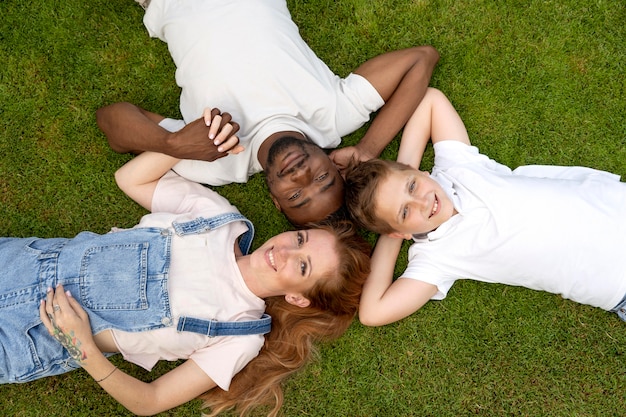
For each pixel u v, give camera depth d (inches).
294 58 79.8
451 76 90.8
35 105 89.0
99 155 89.8
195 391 77.1
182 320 75.2
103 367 73.4
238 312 78.2
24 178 89.0
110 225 89.9
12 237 86.7
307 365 89.8
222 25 78.7
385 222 78.5
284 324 86.1
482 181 81.4
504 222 79.3
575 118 90.2
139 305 75.1
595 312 89.5
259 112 77.9
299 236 77.0
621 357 89.1
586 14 89.7
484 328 90.3
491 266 81.8
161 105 90.7
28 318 72.9
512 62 90.5
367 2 90.6
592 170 85.7
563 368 89.6
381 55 86.1
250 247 91.4
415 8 90.4
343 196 77.8
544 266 80.0
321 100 79.9
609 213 78.4
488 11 90.1
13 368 73.0
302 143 74.0
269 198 91.4
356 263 80.0
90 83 89.7
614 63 89.7
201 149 73.9
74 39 89.4
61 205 89.4
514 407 89.7
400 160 86.3
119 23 89.7
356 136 91.8
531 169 87.2
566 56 90.1
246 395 84.8
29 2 88.5
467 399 89.9
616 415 88.8
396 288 82.9
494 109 90.8
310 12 90.7
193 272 77.4
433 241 82.7
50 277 73.9
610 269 78.5
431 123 87.4
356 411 90.1
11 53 88.6
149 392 75.8
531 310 90.1
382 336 90.4
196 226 78.8
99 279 75.0
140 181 82.8
